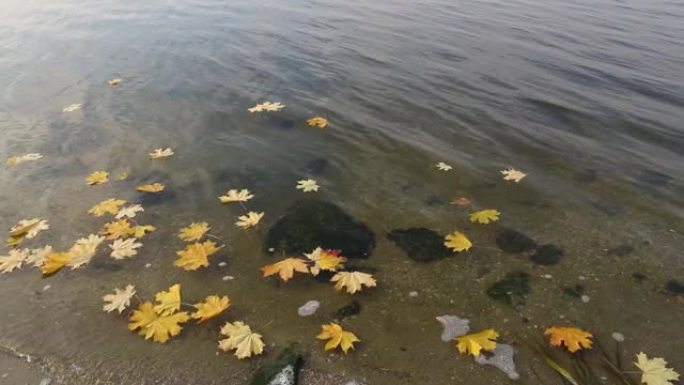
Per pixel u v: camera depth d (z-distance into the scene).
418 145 2.77
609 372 1.39
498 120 3.12
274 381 1.31
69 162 2.48
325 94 3.41
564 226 2.10
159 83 3.54
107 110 3.10
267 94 3.39
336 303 1.62
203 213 2.10
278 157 2.59
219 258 1.83
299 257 1.85
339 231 2.01
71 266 1.76
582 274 1.80
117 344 1.45
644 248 1.96
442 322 1.56
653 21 5.78
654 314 1.62
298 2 6.00
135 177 2.37
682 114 3.29
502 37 4.85
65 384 1.33
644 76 3.96
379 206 2.20
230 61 3.98
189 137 2.78
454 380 1.36
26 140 2.70
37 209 2.10
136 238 1.91
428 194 2.31
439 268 1.81
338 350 1.44
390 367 1.39
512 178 2.45
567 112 3.27
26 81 3.55
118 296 1.61
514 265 1.84
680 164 2.67
